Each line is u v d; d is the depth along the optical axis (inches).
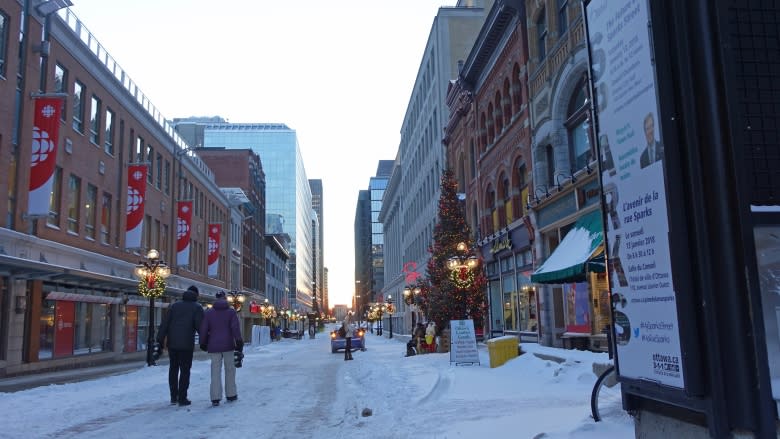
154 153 1413.6
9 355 789.9
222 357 446.3
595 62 228.8
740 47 184.4
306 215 7313.0
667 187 175.5
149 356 906.1
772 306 161.3
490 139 1120.2
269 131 6318.9
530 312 911.0
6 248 773.3
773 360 158.9
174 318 425.1
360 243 7081.7
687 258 172.7
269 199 6166.3
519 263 973.2
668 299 178.7
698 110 174.9
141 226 1189.1
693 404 171.8
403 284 2534.5
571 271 553.9
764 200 177.3
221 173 2706.7
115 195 1159.6
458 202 1028.5
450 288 926.4
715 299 166.4
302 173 6820.9
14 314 802.2
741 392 159.9
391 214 3196.4
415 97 2166.6
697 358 168.7
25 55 839.1
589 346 701.3
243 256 2571.4
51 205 914.7
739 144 166.4
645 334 193.3
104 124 1110.4
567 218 739.4
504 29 991.6
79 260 989.2
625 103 202.7
